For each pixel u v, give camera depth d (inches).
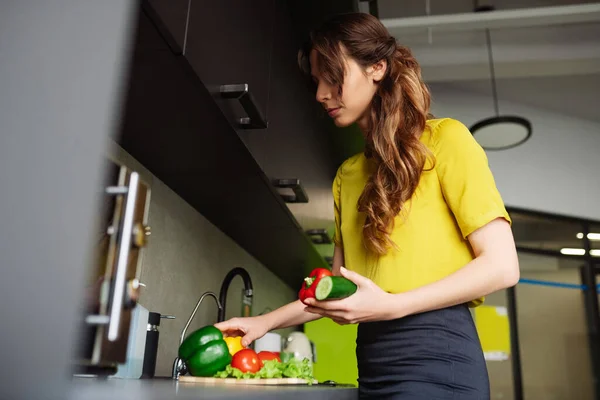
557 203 203.3
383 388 42.4
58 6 17.5
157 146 52.6
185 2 35.9
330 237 102.0
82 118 16.4
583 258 198.8
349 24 47.9
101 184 15.8
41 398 14.4
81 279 15.0
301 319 56.7
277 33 64.2
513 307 191.0
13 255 15.5
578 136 212.5
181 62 36.3
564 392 183.6
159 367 62.9
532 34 174.7
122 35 17.0
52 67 17.0
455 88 208.4
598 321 192.4
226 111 44.9
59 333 14.7
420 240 43.0
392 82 46.9
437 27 143.0
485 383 40.8
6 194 16.0
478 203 40.4
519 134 146.8
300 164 75.5
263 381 51.3
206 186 63.9
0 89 16.9
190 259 72.4
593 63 174.7
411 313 38.8
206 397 22.6
